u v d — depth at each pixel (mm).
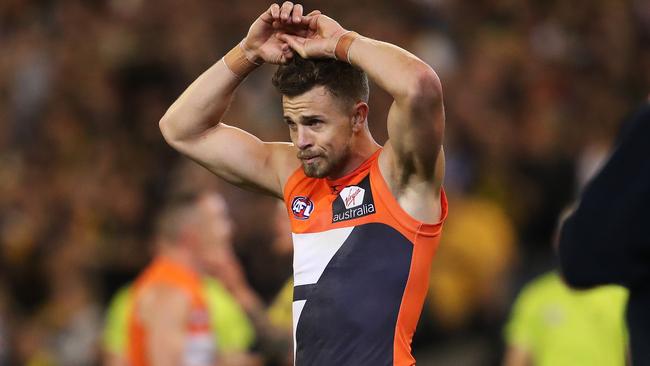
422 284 12469
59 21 45500
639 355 11047
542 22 42562
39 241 37688
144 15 43750
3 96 44219
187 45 41781
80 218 37719
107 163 40031
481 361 32562
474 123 37125
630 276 10945
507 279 34188
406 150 12055
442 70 39062
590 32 42281
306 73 12359
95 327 33594
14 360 34625
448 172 35188
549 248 35562
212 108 13508
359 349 12219
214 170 13742
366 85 12766
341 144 12508
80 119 42062
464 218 34094
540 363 24203
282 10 12695
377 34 39906
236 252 30062
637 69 41281
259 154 13578
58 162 41094
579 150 36531
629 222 10719
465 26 42062
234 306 23047
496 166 36500
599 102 39125
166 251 21906
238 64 13320
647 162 10711
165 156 39000
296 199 13062
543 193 35938
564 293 24000
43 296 36906
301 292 12672
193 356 21516
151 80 41750
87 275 35469
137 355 21891
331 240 12586
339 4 41812
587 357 23609
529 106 38594
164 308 21328
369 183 12586
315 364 12430
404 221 12367
